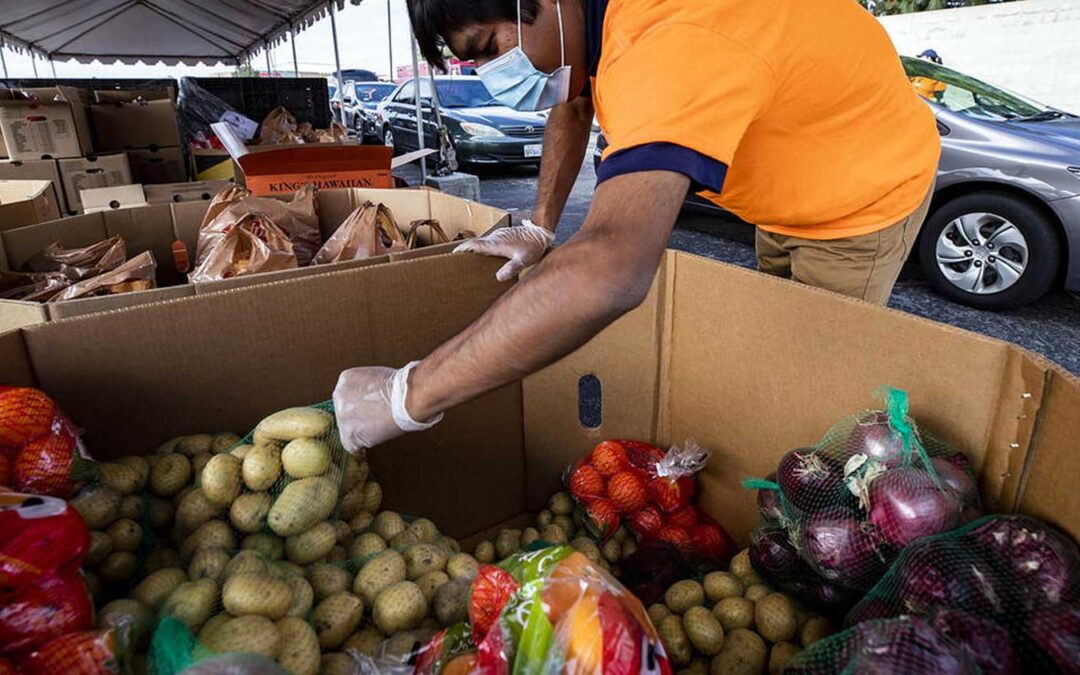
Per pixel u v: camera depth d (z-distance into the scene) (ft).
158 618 3.05
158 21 30.50
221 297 4.54
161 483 4.11
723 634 4.33
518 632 2.91
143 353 4.32
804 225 5.22
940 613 2.99
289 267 6.30
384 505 5.93
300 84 21.09
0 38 31.22
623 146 3.03
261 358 4.80
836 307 4.26
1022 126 14.16
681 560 5.29
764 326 4.84
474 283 5.76
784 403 4.85
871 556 3.57
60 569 2.81
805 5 3.93
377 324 5.30
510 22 3.91
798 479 4.07
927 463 3.54
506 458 6.81
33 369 3.98
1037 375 3.22
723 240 19.89
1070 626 2.76
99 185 12.75
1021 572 2.98
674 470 5.73
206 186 10.55
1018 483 3.40
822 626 4.03
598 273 2.84
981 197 13.78
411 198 8.36
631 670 2.62
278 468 3.92
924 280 15.98
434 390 3.41
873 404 4.14
